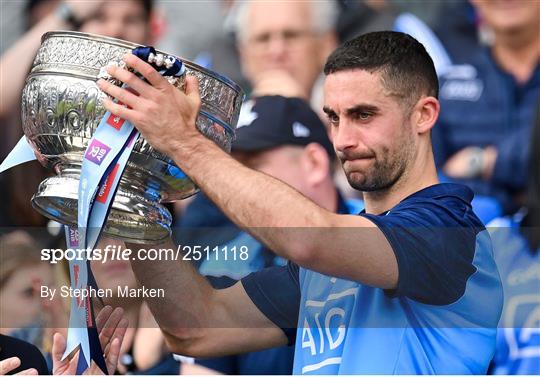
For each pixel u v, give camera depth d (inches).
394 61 369.7
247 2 649.6
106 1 639.8
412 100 372.2
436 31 652.1
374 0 657.6
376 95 367.6
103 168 324.5
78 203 328.2
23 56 632.4
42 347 428.8
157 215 350.0
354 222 345.4
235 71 655.1
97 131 327.6
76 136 336.8
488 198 587.8
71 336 363.6
